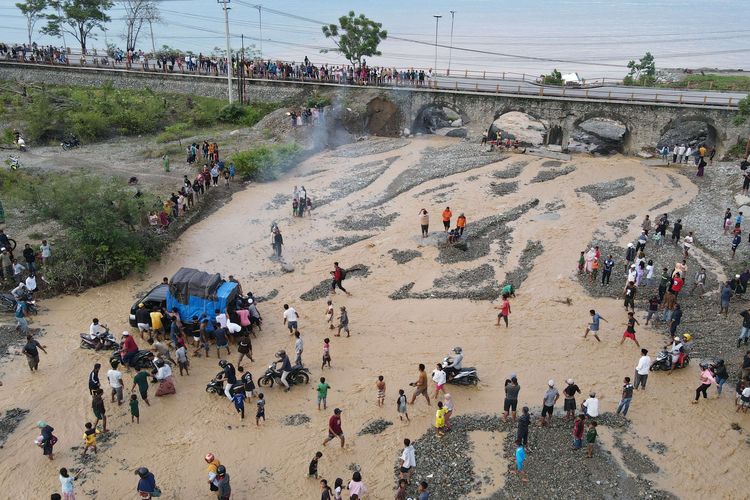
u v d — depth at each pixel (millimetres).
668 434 24906
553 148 63312
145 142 65125
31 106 67812
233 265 38812
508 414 25297
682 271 34375
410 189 50938
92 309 33469
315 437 24656
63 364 28672
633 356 30016
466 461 23141
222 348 30547
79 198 36719
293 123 64062
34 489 21766
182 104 75625
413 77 70375
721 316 32812
